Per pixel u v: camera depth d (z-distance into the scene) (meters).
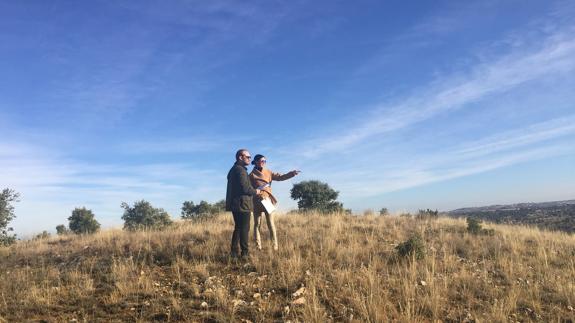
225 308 6.26
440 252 10.12
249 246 9.48
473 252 10.30
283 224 13.06
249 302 6.55
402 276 7.79
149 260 8.75
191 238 10.76
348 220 15.15
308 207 22.17
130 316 6.13
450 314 6.41
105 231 13.70
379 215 17.38
